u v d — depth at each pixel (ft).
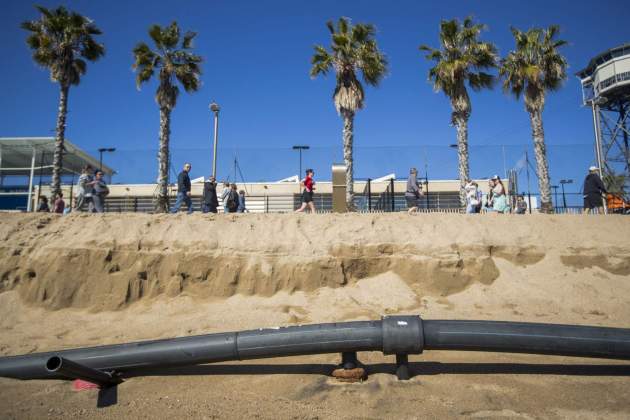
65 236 35.63
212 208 45.32
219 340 18.88
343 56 59.16
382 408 16.53
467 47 61.05
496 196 44.83
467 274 33.24
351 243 34.73
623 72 87.04
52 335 27.45
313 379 19.27
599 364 20.52
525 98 61.52
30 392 18.47
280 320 28.50
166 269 33.42
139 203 75.56
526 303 30.81
